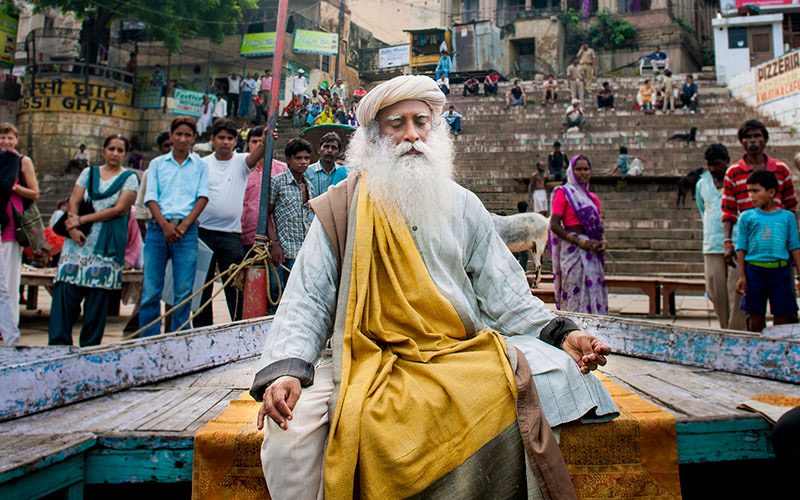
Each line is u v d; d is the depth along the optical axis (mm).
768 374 2516
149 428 1827
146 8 22359
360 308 1712
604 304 4473
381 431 1506
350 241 1793
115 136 4434
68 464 1678
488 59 26656
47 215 17828
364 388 1586
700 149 16047
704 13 33156
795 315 4281
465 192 2025
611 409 1737
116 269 4340
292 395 1542
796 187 13430
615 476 1700
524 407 1624
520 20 28297
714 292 5066
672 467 1723
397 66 26141
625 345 3152
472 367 1644
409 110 1901
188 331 2883
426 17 31891
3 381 1921
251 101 21781
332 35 21672
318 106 11523
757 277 4285
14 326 4473
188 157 4383
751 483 2256
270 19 25062
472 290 1922
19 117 22672
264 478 1647
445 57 22750
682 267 11117
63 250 4305
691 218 12773
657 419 1738
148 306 4312
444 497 1510
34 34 22547
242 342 3219
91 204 4309
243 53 25078
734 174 4621
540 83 23141
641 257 11727
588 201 4500
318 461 1536
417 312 1768
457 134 18797
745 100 19812
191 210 4297
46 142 21922
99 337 4359
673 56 27406
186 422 1905
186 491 2105
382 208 1832
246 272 4039
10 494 1475
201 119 22438
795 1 22234
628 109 19906
